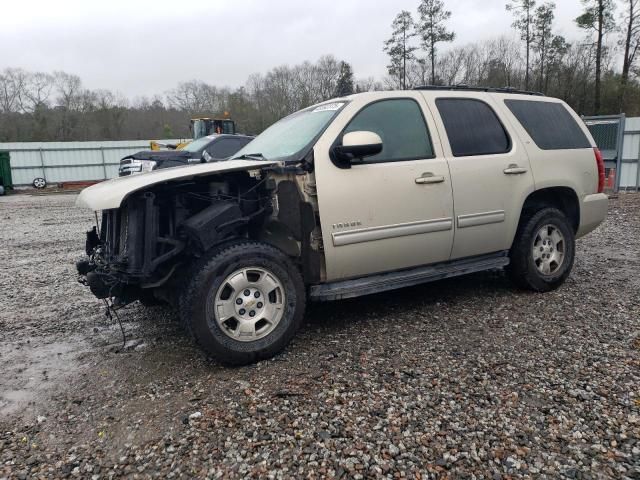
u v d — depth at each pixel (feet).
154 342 12.62
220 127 63.21
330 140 11.57
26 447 8.21
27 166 90.68
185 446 8.00
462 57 142.10
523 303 14.30
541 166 14.82
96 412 9.24
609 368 10.11
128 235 10.14
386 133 12.46
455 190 13.05
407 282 12.89
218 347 10.34
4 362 11.75
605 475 7.02
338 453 7.67
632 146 47.80
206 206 11.34
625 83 113.09
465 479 7.04
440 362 10.64
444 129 13.30
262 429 8.36
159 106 168.35
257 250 10.70
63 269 21.22
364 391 9.48
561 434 7.97
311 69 133.28
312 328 12.94
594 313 13.28
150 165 34.53
